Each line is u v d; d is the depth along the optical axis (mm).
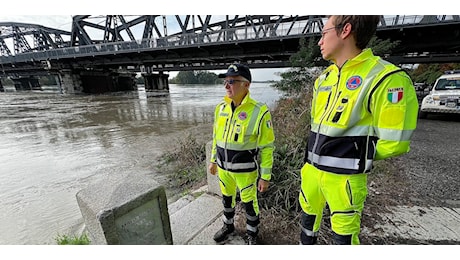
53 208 3658
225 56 21328
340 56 1159
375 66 1033
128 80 46438
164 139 7926
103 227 1263
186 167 4945
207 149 2779
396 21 11188
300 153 2732
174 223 2238
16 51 51906
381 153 1024
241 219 2230
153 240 1549
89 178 4855
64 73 33969
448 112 6195
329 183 1177
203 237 2006
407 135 957
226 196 1878
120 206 1330
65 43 47062
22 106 19703
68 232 2975
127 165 5484
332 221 1229
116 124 11273
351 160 1088
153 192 1503
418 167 3139
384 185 2646
